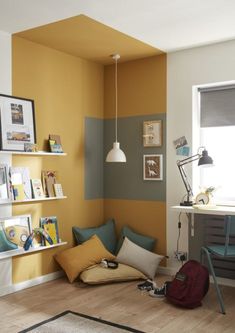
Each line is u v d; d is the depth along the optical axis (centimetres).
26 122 390
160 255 442
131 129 473
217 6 317
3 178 368
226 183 427
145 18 341
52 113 424
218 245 401
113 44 413
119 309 332
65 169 441
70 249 425
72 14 332
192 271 346
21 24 354
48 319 309
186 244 431
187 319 312
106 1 306
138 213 468
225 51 407
